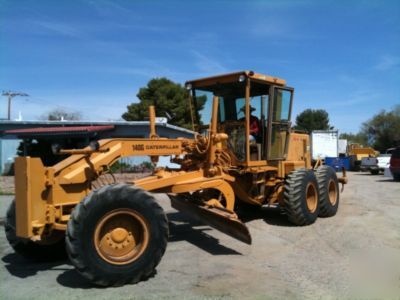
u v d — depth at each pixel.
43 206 5.09
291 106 9.02
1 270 5.67
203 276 5.32
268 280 5.17
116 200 4.87
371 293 4.73
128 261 4.93
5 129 24.66
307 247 6.76
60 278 5.30
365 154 35.28
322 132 34.81
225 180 7.28
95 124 24.34
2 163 24.62
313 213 8.71
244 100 8.23
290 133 9.20
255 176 8.24
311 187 8.79
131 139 6.21
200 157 7.27
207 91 8.61
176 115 38.28
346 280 5.16
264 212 10.13
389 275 5.35
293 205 8.30
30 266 5.85
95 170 5.61
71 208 5.45
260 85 8.30
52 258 6.10
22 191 4.93
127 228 5.07
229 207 7.26
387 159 27.61
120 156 6.01
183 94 38.75
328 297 4.61
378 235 7.59
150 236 5.05
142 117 38.66
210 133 7.10
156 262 5.09
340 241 7.14
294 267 5.69
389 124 60.59
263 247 6.78
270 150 8.51
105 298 4.57
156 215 5.10
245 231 6.11
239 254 6.37
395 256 6.21
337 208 9.89
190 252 6.50
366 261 5.96
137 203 5.00
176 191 6.62
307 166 10.35
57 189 5.24
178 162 7.45
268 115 8.39
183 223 8.71
